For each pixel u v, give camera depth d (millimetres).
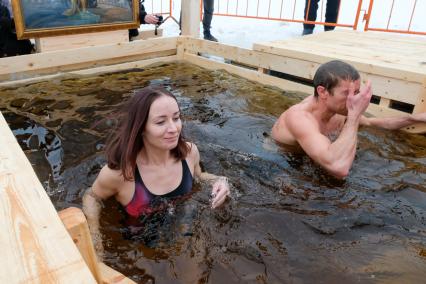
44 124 3420
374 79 3697
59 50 4809
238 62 5074
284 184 2533
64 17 4730
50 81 4598
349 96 2504
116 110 3732
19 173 1370
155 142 1990
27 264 944
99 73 5023
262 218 2193
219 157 2879
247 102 4074
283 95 4312
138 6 5324
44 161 2818
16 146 1606
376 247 1990
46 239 1028
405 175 2658
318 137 2633
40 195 1231
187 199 2266
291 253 1948
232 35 7332
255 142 3133
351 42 4910
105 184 2117
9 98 4027
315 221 2180
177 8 9375
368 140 3170
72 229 1123
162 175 2162
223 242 2012
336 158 2486
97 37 5121
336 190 2471
